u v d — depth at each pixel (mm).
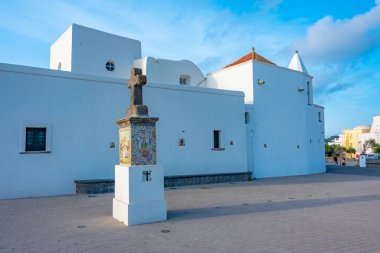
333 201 10523
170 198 11039
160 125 14578
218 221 7613
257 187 14156
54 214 8336
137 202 7367
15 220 7664
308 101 23484
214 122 16422
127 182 7355
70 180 12039
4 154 10836
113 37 17625
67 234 6449
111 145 13000
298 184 15414
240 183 15727
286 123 20781
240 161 17266
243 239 6129
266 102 19609
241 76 19500
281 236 6348
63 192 11859
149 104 14312
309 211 8859
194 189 13383
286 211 8844
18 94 11164
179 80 19359
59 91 11977
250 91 18984
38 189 11375
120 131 8242
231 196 11508
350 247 5645
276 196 11555
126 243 5855
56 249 5516
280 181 16797
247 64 19188
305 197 11352
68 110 12133
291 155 20875
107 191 12203
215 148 16344
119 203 7680
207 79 21578
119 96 13344
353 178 18703
